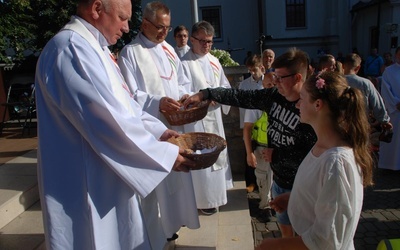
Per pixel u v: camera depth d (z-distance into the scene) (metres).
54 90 1.67
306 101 1.62
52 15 14.33
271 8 19.47
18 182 3.40
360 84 4.36
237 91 2.55
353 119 1.51
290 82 2.08
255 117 3.71
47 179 1.72
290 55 2.09
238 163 4.98
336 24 19.36
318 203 1.49
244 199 4.11
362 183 1.52
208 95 2.63
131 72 2.89
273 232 3.65
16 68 14.43
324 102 1.55
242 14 20.14
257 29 20.28
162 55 3.08
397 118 5.26
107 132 1.68
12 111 8.91
